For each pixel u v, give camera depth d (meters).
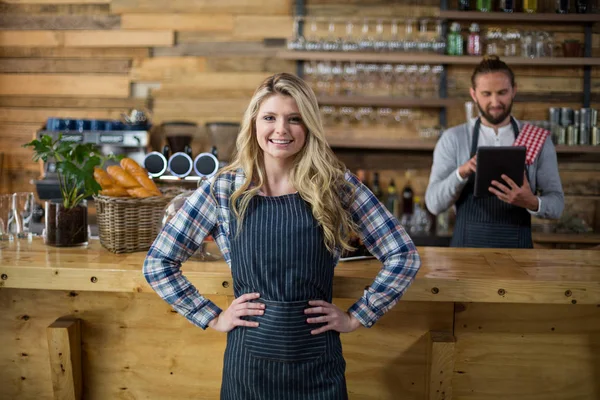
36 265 1.85
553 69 4.09
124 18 4.20
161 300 1.98
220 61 4.18
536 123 3.88
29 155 4.25
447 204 2.78
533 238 3.81
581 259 2.09
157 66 4.20
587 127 3.85
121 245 2.02
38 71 4.23
